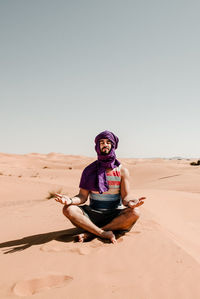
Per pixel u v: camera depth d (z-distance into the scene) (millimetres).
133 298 2008
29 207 8398
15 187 21234
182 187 15609
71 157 147625
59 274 2473
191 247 3379
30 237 4020
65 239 3502
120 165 3699
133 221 3439
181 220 6359
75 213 3412
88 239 3404
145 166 37312
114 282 2268
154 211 6500
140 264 2598
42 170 47062
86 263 2689
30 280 2395
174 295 2023
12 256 3090
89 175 3654
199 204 8953
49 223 5133
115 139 3621
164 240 3195
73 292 2146
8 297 2135
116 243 3207
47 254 2998
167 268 2473
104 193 3637
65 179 34969
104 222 3695
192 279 2232
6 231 4887
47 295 2135
